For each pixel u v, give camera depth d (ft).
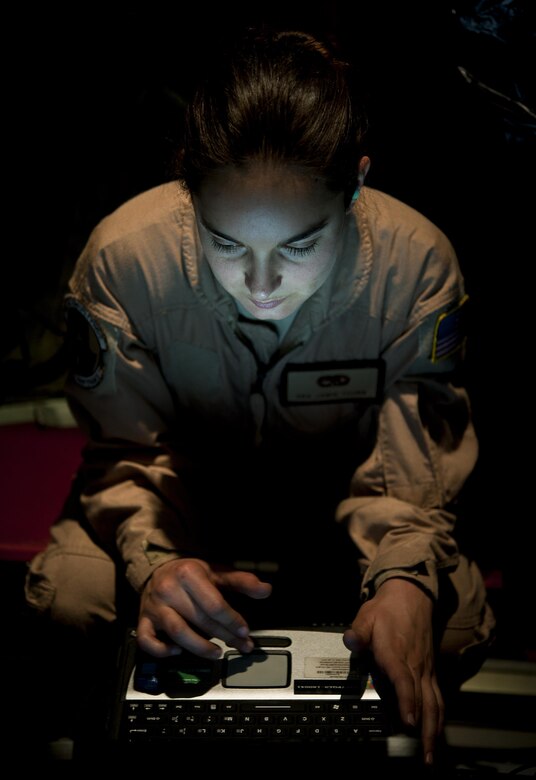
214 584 3.77
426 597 3.83
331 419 4.49
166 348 4.23
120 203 5.79
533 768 4.08
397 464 4.27
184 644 3.45
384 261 3.99
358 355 4.22
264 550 4.91
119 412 4.25
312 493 4.97
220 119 3.02
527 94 4.16
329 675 3.40
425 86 4.55
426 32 4.38
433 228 4.13
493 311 5.01
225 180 3.01
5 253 5.76
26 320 5.98
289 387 4.26
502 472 5.22
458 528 4.77
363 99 3.37
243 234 3.10
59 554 4.50
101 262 4.02
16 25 5.41
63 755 3.94
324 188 3.06
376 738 3.22
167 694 3.33
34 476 5.57
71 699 4.52
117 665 3.59
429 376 4.24
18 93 5.55
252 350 4.14
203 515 4.75
